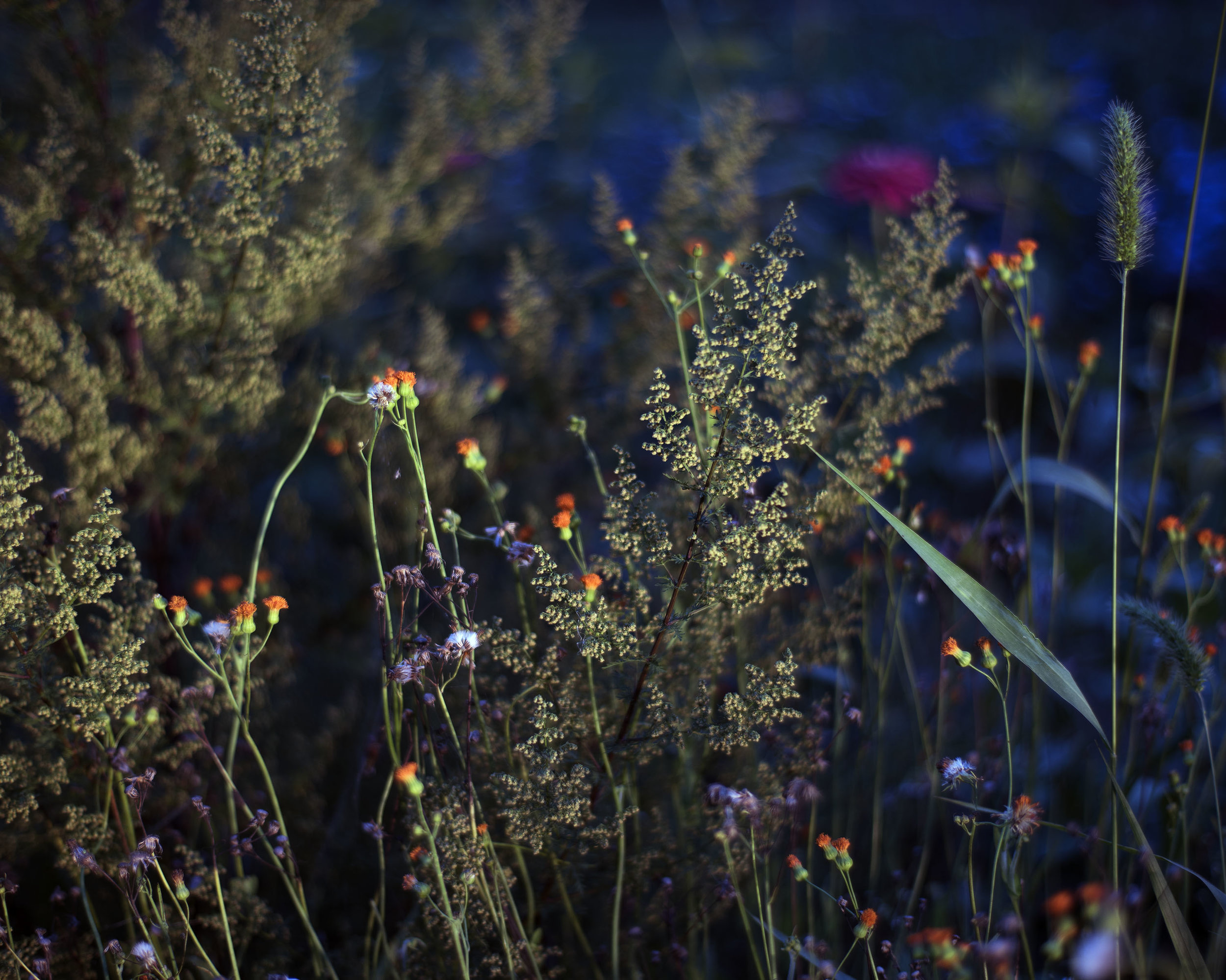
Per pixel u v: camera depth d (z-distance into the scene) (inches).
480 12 69.8
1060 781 48.6
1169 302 80.4
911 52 143.8
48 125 47.4
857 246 73.6
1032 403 67.6
